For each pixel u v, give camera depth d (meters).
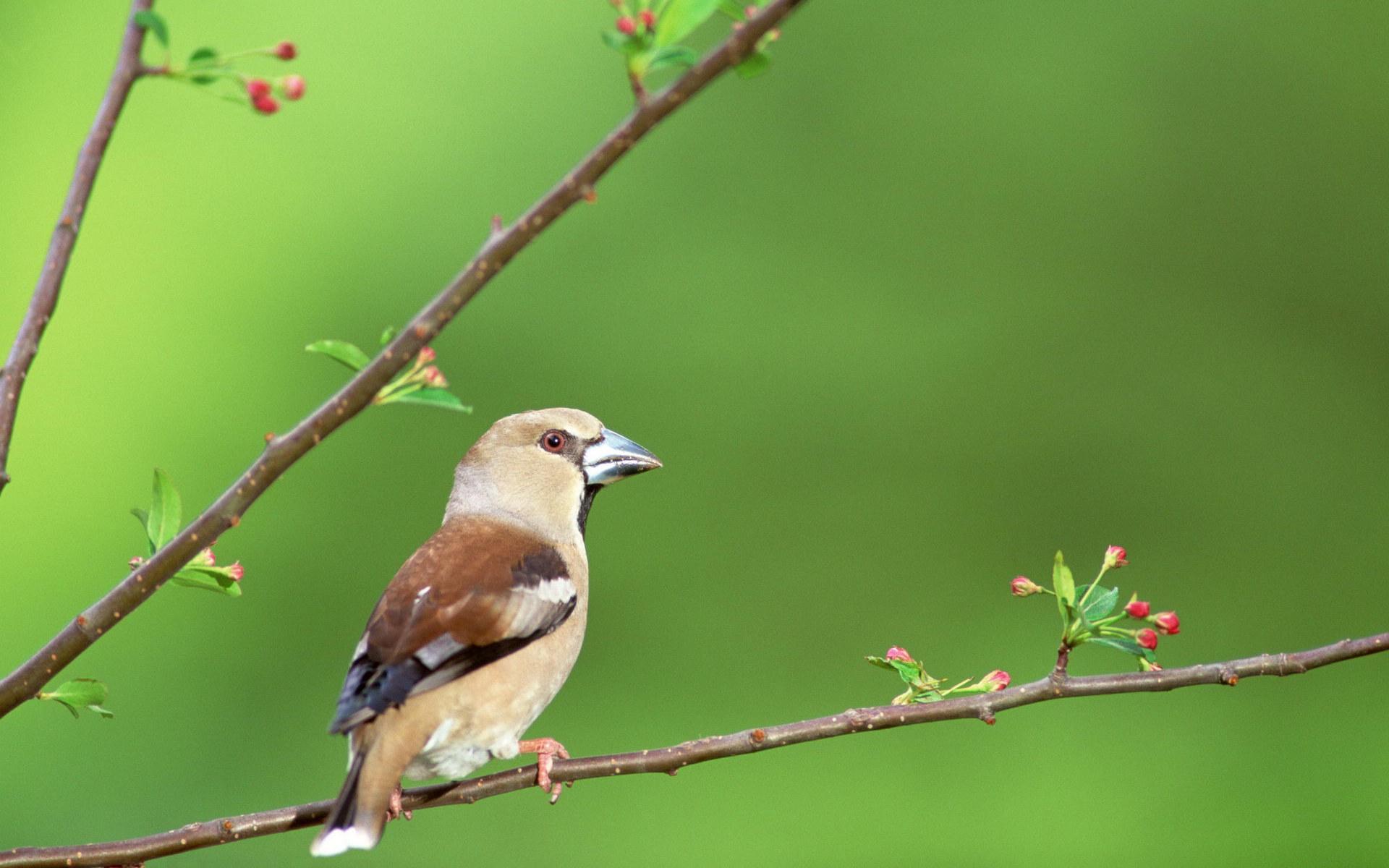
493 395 17.02
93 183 4.84
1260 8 17.86
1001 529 16.77
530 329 17.23
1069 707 15.48
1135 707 15.55
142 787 15.06
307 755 15.55
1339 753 15.41
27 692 4.66
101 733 15.24
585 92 17.86
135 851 5.52
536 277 17.41
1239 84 17.81
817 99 17.95
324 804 5.74
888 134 17.88
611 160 4.09
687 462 16.86
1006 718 15.45
